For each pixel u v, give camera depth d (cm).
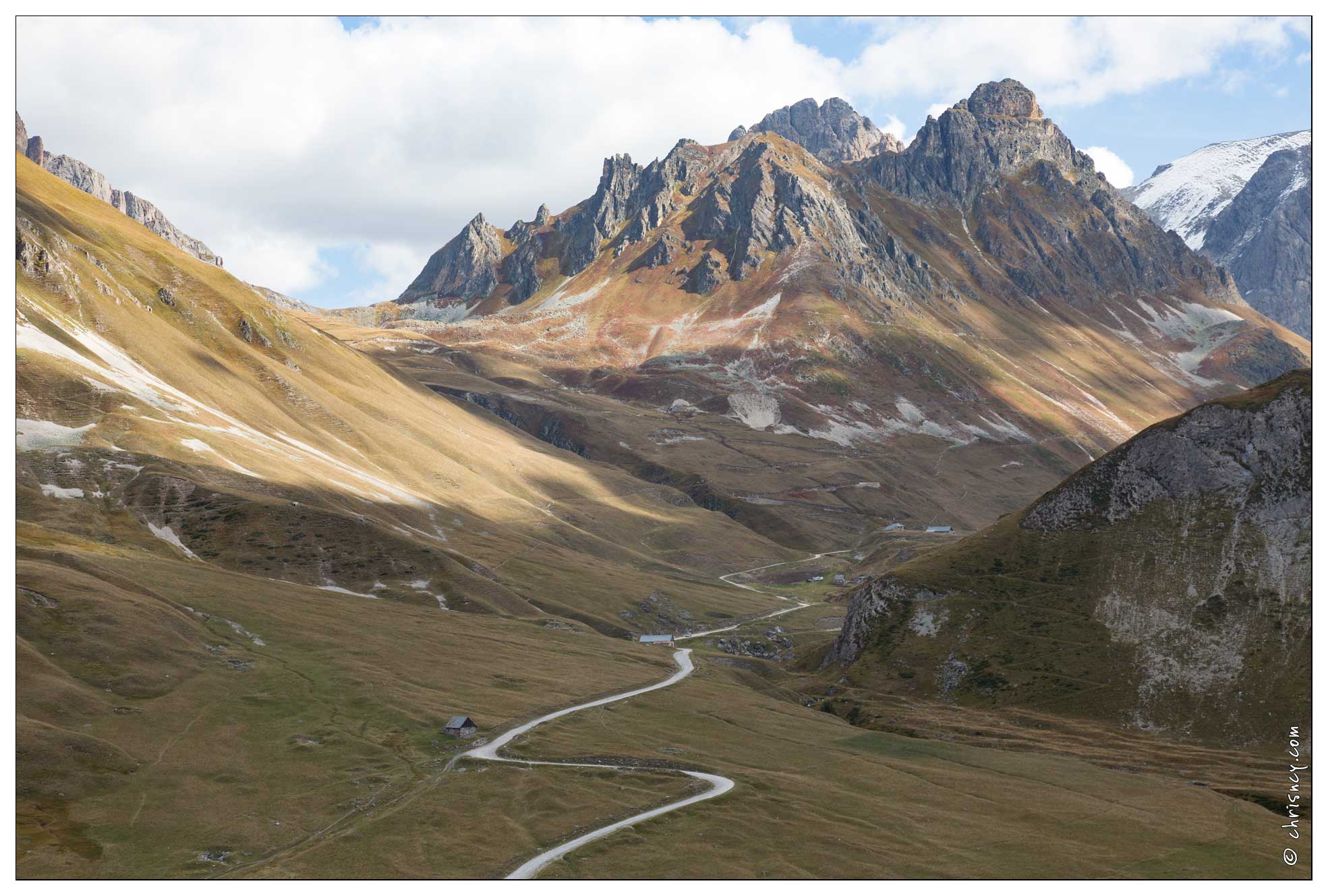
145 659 14250
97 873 9344
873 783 13475
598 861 10250
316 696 14588
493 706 15438
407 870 9806
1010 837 11538
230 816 10831
